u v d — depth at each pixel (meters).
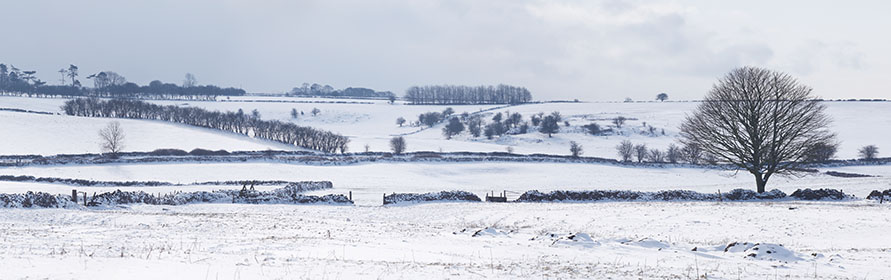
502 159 104.06
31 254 15.18
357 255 17.75
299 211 40.41
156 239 21.28
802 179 79.38
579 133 198.12
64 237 21.14
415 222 35.66
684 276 15.02
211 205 43.22
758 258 19.27
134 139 127.56
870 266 17.69
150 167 88.00
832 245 24.81
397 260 16.80
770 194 45.94
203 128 150.00
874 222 29.58
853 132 186.88
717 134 50.34
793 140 48.28
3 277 11.86
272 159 96.06
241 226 27.86
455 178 88.31
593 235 29.39
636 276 14.88
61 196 41.09
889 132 185.12
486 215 37.47
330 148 132.25
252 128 154.62
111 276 12.42
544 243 22.56
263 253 17.30
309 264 15.04
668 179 88.94
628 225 32.09
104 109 163.12
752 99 48.03
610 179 88.44
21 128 128.12
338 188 70.31
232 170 87.25
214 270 13.53
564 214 36.44
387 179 83.56
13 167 83.81
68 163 88.44
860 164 103.75
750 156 50.09
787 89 47.78
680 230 30.22
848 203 41.00
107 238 21.34
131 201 43.50
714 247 21.94
